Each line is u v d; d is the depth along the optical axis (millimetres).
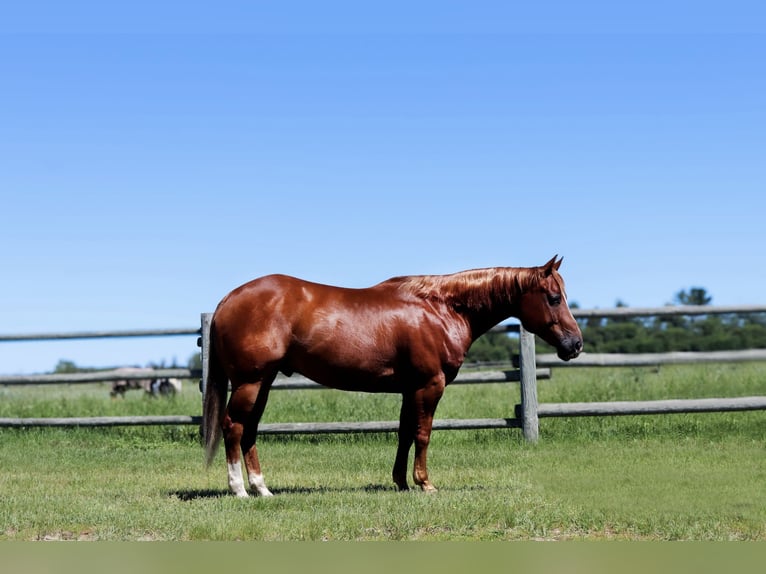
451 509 7953
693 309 13508
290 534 7109
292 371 9352
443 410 15625
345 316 9164
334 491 9531
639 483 9805
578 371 21922
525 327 9727
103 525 7516
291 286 9156
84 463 12414
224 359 9023
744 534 7074
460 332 9500
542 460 11797
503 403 16359
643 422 14125
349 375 9219
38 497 9148
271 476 11047
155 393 22219
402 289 9500
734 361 13367
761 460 11484
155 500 8898
